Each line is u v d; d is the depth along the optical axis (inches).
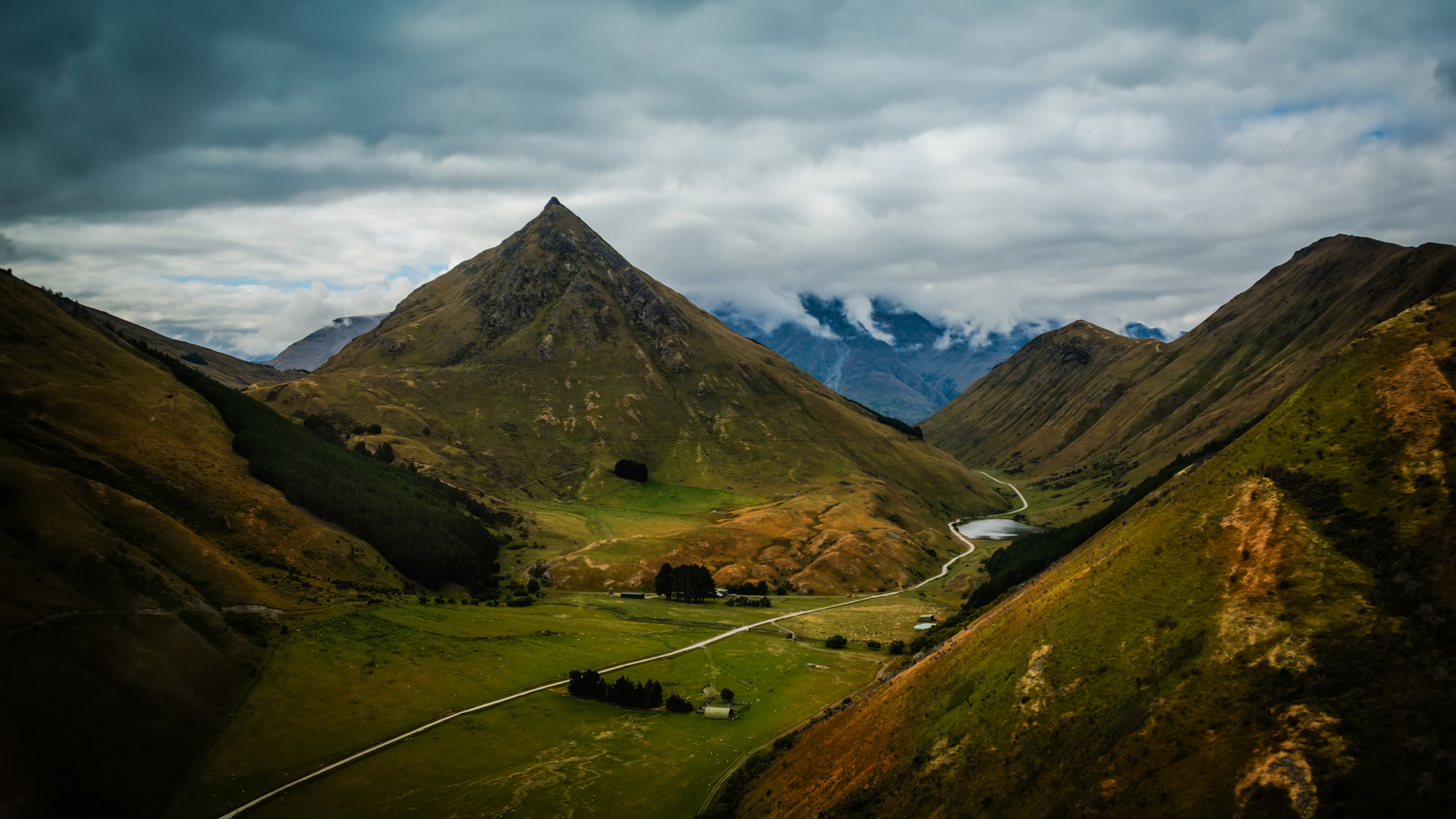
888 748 2711.6
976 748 2348.7
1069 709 2209.6
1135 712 2009.1
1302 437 2544.3
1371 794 1503.4
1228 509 2461.9
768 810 2913.4
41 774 2753.4
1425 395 2271.2
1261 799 1600.6
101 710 3095.5
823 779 2871.6
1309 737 1644.9
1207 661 1996.8
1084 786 1924.2
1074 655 2385.6
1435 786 1439.5
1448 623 1697.8
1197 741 1818.4
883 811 2381.9
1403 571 1872.5
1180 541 2514.8
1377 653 1742.1
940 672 3024.1
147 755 3083.2
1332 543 2068.2
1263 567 2132.1
